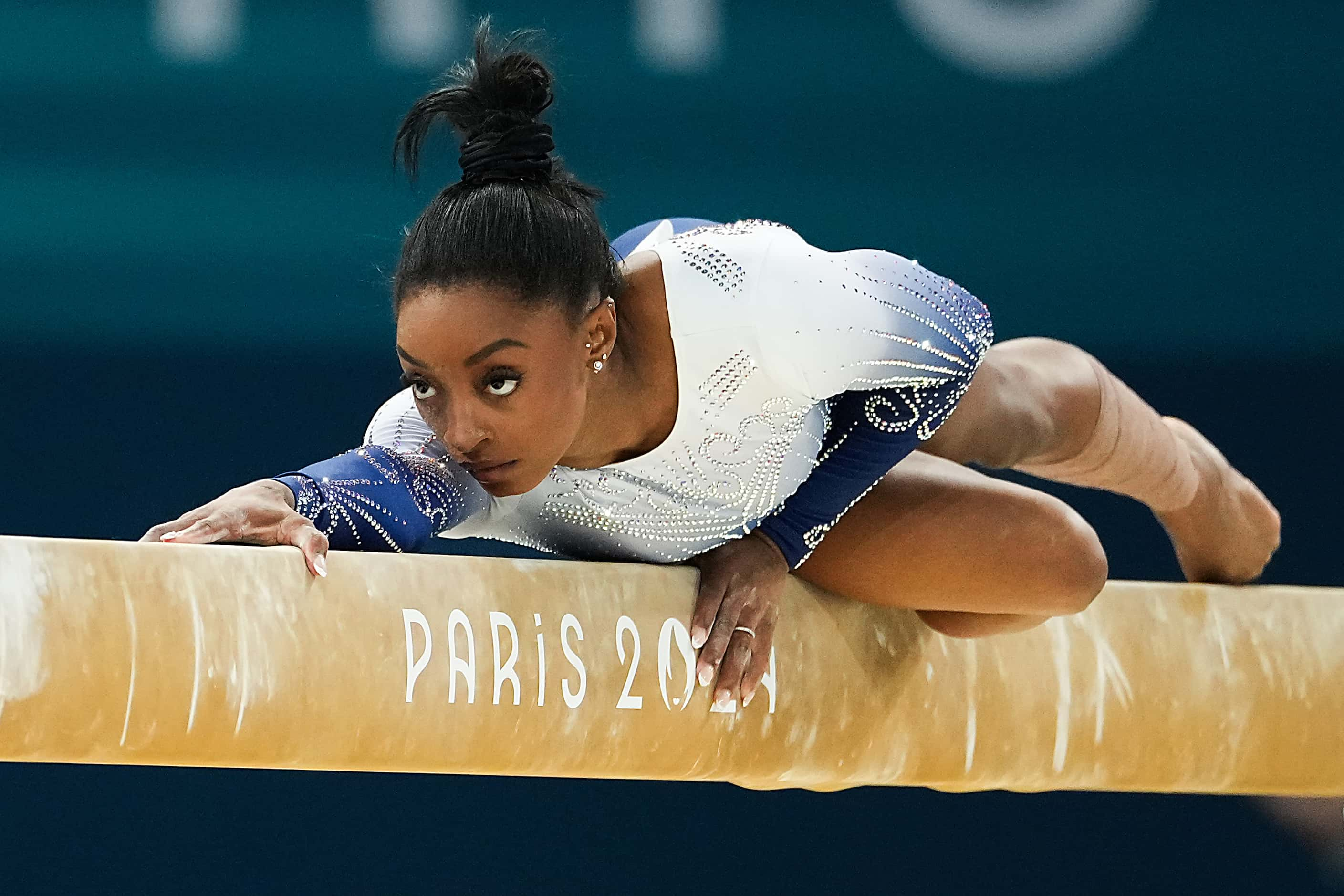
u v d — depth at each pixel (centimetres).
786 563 791
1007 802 1820
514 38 741
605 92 1683
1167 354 1797
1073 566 828
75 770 1653
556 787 1745
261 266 1628
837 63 1725
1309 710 968
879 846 1786
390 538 751
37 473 1608
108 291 1611
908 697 848
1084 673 909
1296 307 1800
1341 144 1789
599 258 710
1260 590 984
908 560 819
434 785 1719
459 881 1702
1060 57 1764
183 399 1638
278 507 689
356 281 1641
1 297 1590
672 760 755
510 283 675
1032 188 1762
